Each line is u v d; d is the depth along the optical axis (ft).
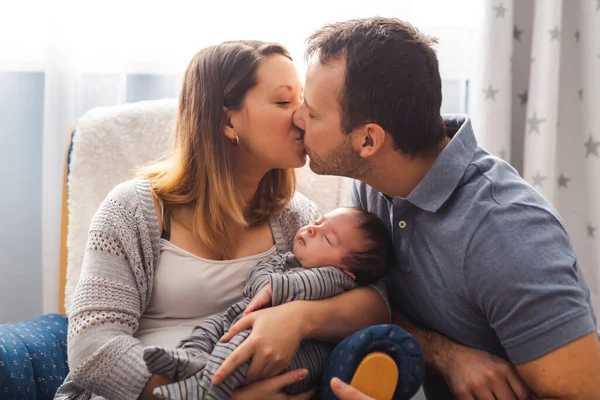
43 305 6.41
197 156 4.22
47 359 4.35
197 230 4.20
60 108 6.08
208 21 6.12
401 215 4.07
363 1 6.04
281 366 3.56
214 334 3.77
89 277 3.82
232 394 3.45
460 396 3.69
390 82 3.71
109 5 6.08
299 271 4.08
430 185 3.83
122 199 4.10
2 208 6.48
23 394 4.09
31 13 6.19
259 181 4.55
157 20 6.11
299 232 4.32
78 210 5.17
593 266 6.05
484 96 5.88
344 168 4.02
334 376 3.51
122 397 3.54
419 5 6.20
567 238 3.56
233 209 4.16
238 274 4.25
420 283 3.99
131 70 6.18
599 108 5.84
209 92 4.16
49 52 5.98
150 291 4.04
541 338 3.28
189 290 4.11
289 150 4.16
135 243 4.00
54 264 6.31
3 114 6.33
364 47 3.73
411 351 3.49
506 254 3.45
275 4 6.10
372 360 3.41
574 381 3.22
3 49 6.18
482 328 3.83
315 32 4.03
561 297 3.28
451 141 3.90
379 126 3.77
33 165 6.47
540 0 5.76
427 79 3.79
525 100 6.28
